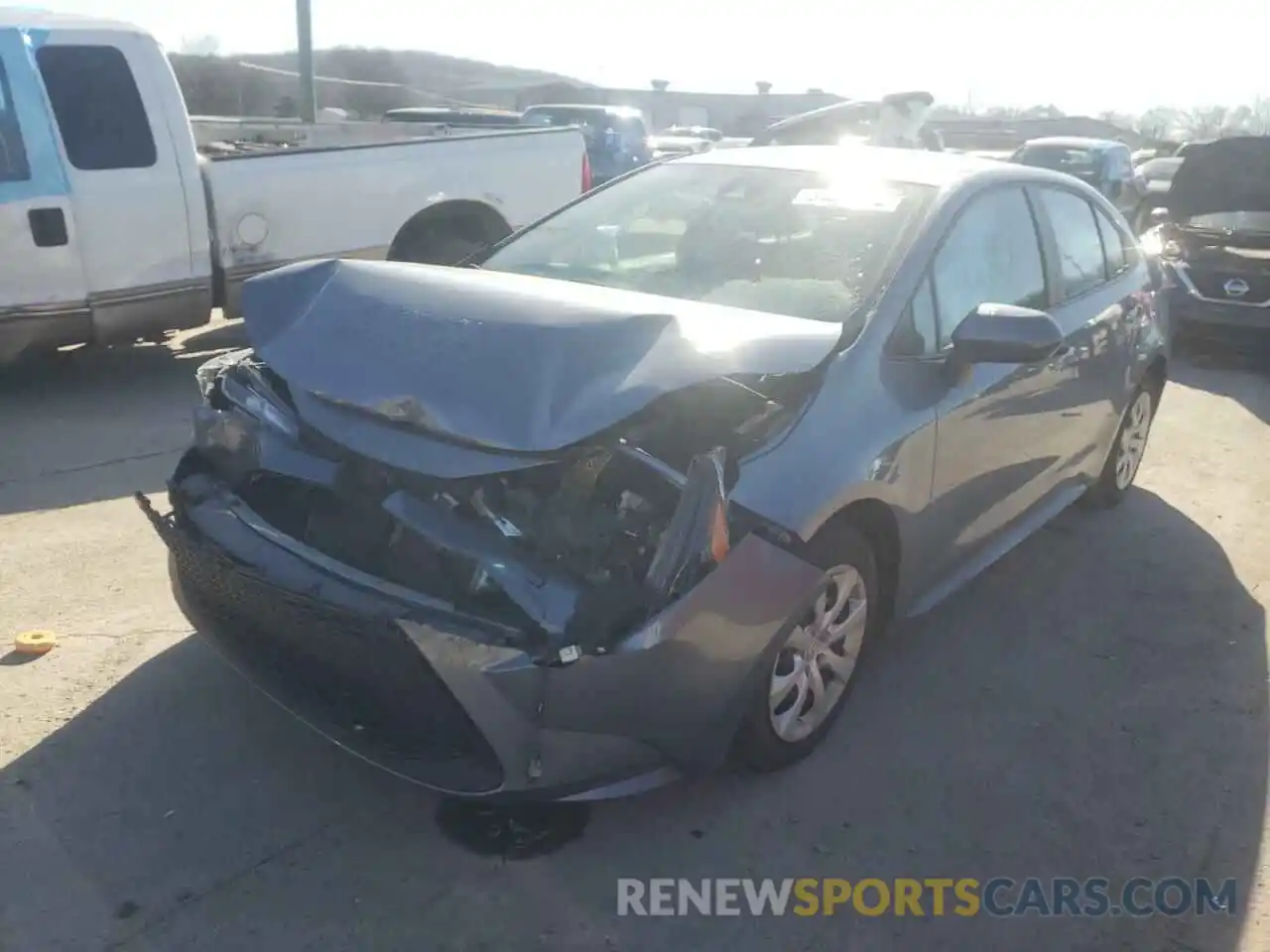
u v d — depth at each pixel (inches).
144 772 127.0
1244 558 205.3
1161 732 146.9
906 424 135.7
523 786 108.1
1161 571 198.1
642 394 109.9
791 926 110.6
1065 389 179.2
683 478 112.0
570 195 342.3
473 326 119.6
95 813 119.9
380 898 110.5
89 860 113.2
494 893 112.1
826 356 125.3
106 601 165.6
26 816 118.6
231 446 131.7
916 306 144.0
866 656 143.8
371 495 117.2
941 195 157.5
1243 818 130.1
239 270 287.3
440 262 322.0
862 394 131.8
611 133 647.8
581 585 107.4
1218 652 169.2
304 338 126.5
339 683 115.0
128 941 103.4
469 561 108.2
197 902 108.5
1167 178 837.2
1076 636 172.7
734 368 115.4
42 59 255.9
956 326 148.7
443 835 119.9
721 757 119.9
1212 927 113.3
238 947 103.6
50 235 256.5
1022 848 123.5
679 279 154.9
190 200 275.4
